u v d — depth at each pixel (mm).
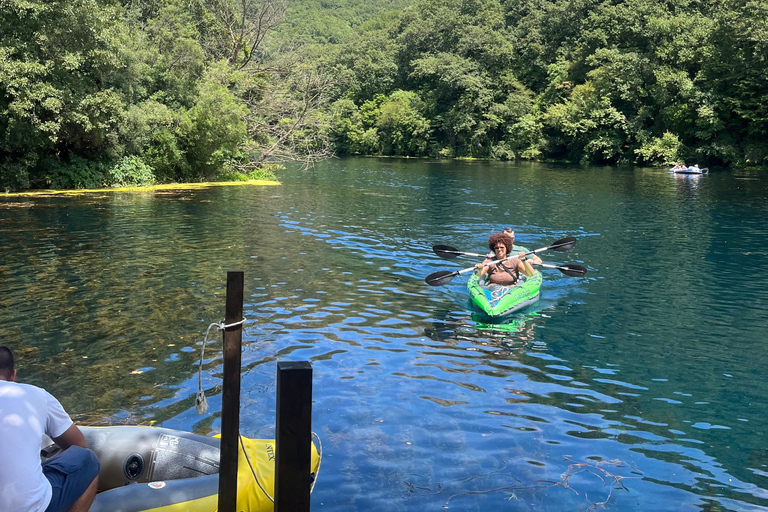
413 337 6719
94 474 3096
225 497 3094
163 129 22000
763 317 7578
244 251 10961
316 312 7508
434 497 3729
